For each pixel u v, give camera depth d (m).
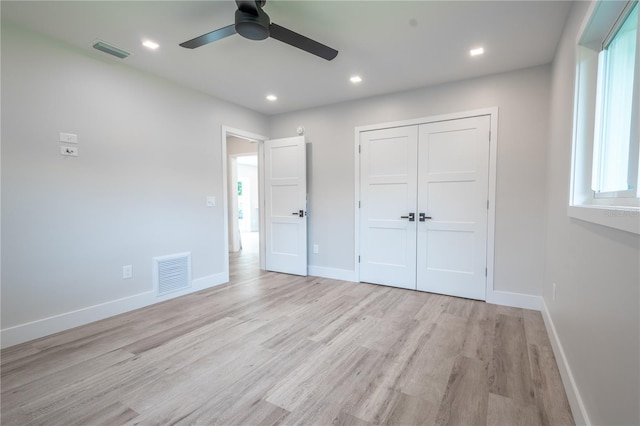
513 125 3.11
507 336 2.47
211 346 2.33
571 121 1.92
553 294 2.39
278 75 3.24
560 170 2.27
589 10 1.51
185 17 2.23
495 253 3.24
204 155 3.79
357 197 4.05
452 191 3.45
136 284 3.13
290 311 3.05
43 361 2.11
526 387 1.81
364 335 2.51
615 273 1.11
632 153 1.22
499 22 2.25
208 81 3.42
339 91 3.72
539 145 3.00
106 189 2.88
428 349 2.27
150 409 1.63
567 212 1.93
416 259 3.70
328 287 3.88
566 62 2.16
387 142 3.82
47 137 2.50
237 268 5.03
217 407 1.65
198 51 2.73
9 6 2.08
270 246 4.77
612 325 1.12
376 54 2.76
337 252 4.28
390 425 1.51
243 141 6.46
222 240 4.04
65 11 2.15
